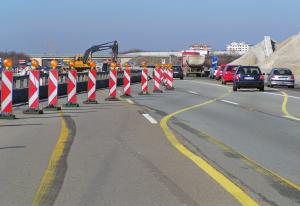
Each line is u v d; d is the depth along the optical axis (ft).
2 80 58.90
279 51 310.04
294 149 40.29
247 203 24.39
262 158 36.32
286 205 24.25
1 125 53.06
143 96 103.30
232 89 134.10
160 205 23.95
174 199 25.00
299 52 298.35
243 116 65.36
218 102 88.69
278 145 42.19
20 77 86.69
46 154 36.65
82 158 35.29
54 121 56.80
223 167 32.83
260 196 25.77
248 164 33.99
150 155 36.65
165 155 36.70
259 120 60.85
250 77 124.26
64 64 265.13
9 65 59.00
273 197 25.63
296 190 27.14
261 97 102.73
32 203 24.26
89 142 42.16
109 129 50.31
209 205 24.00
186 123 56.54
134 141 42.91
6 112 59.06
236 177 29.96
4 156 35.83
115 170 31.53
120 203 24.29
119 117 61.41
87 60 216.54
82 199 24.99
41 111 65.26
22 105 79.61
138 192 26.32
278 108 77.51
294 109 75.97
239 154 37.76
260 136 47.32
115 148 39.40
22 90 87.10
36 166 32.58
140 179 29.19
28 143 41.45
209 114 67.46
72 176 29.89
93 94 82.94
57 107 70.38
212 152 38.34
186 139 44.52
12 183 28.12
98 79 139.33
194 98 98.48
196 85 158.10
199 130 50.88
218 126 54.54
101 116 62.49
